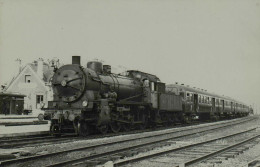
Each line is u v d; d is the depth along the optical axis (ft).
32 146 39.09
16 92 135.23
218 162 29.09
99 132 57.11
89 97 52.16
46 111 52.19
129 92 65.77
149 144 41.39
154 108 74.59
